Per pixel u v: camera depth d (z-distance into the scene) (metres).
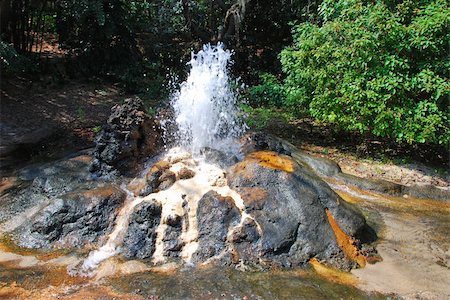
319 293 3.45
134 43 10.02
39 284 3.49
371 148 7.00
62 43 10.06
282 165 4.64
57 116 7.66
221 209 4.02
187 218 4.07
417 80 5.90
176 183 4.36
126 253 3.86
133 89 9.28
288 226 4.00
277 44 11.03
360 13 6.52
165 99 8.95
